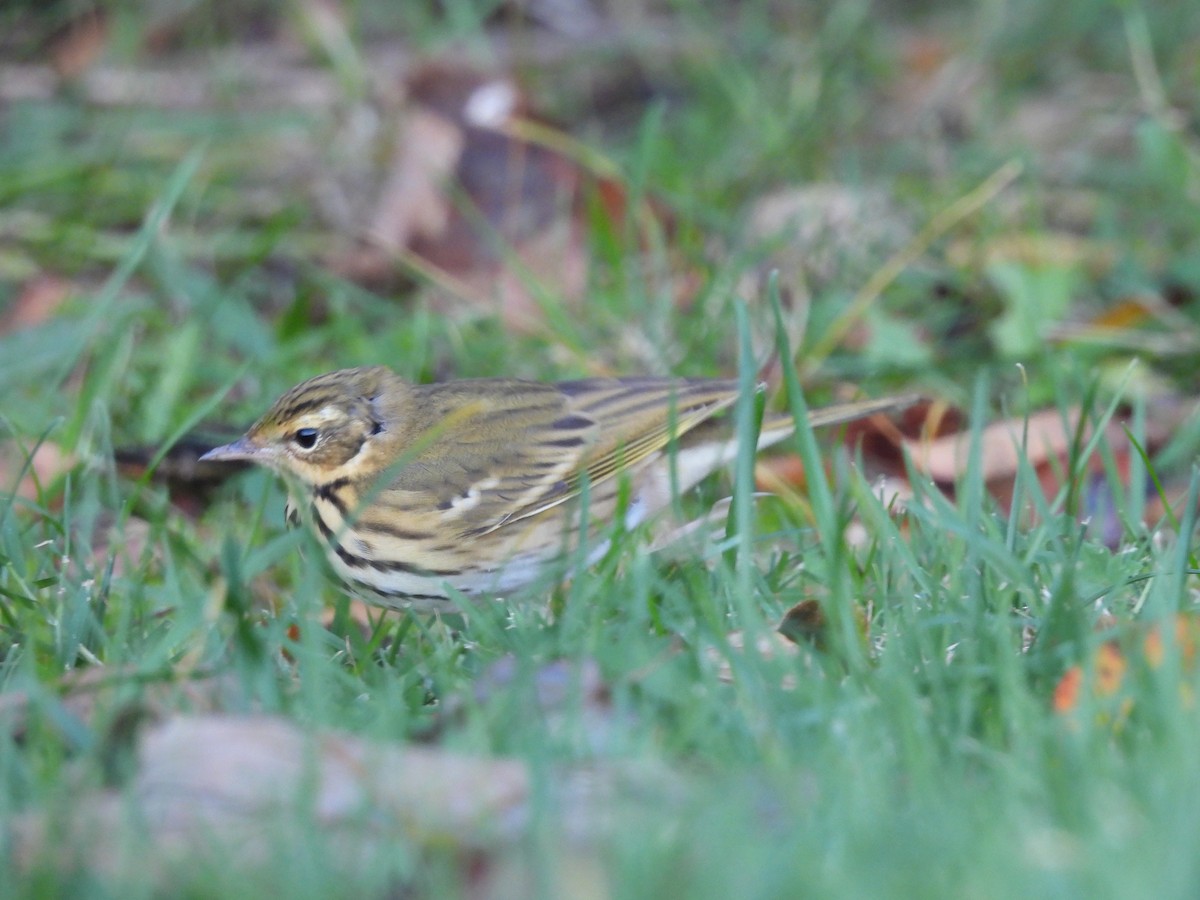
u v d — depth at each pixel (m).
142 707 7.25
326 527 10.64
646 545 9.70
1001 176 15.38
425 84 17.12
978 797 6.32
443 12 21.47
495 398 11.09
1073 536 9.64
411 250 15.98
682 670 7.71
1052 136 18.34
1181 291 15.00
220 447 11.13
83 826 6.44
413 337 14.24
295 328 14.60
